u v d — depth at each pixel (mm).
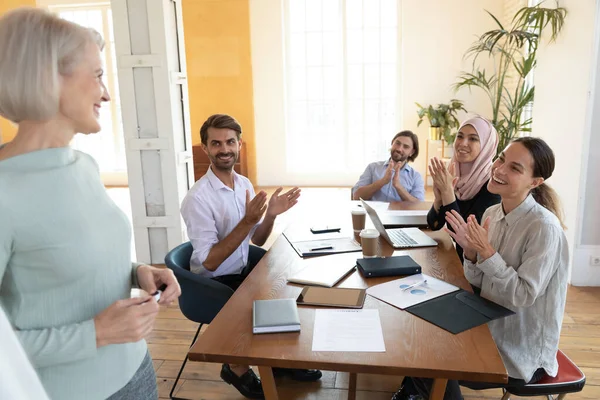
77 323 910
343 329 1323
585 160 3262
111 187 7961
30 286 915
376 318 1383
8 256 870
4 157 904
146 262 4082
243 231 2064
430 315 1392
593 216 3324
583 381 1561
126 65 3744
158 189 3969
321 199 6668
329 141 7691
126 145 3885
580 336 2686
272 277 1747
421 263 1858
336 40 7375
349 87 7465
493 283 1615
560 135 3625
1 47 828
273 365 1192
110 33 7695
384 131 7531
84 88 924
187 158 4125
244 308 1482
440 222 2260
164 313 3125
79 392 968
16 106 852
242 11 7242
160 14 3646
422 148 7348
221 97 7539
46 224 888
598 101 3168
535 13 4078
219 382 2336
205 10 7289
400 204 3039
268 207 2348
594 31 3111
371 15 7219
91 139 8125
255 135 7660
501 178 1567
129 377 1085
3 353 285
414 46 7090
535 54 4996
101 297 993
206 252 2133
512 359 1555
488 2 6836
